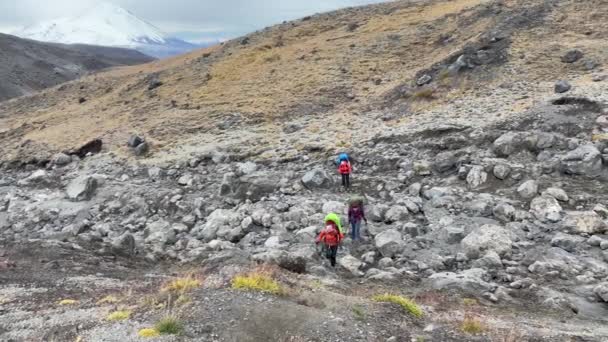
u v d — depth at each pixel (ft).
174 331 28.86
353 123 118.73
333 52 181.98
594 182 66.54
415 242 57.57
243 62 198.39
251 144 116.78
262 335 28.99
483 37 140.05
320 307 34.30
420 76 134.00
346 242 60.03
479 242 54.03
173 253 61.98
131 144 131.03
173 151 121.80
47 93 272.51
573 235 54.54
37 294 41.96
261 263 45.32
